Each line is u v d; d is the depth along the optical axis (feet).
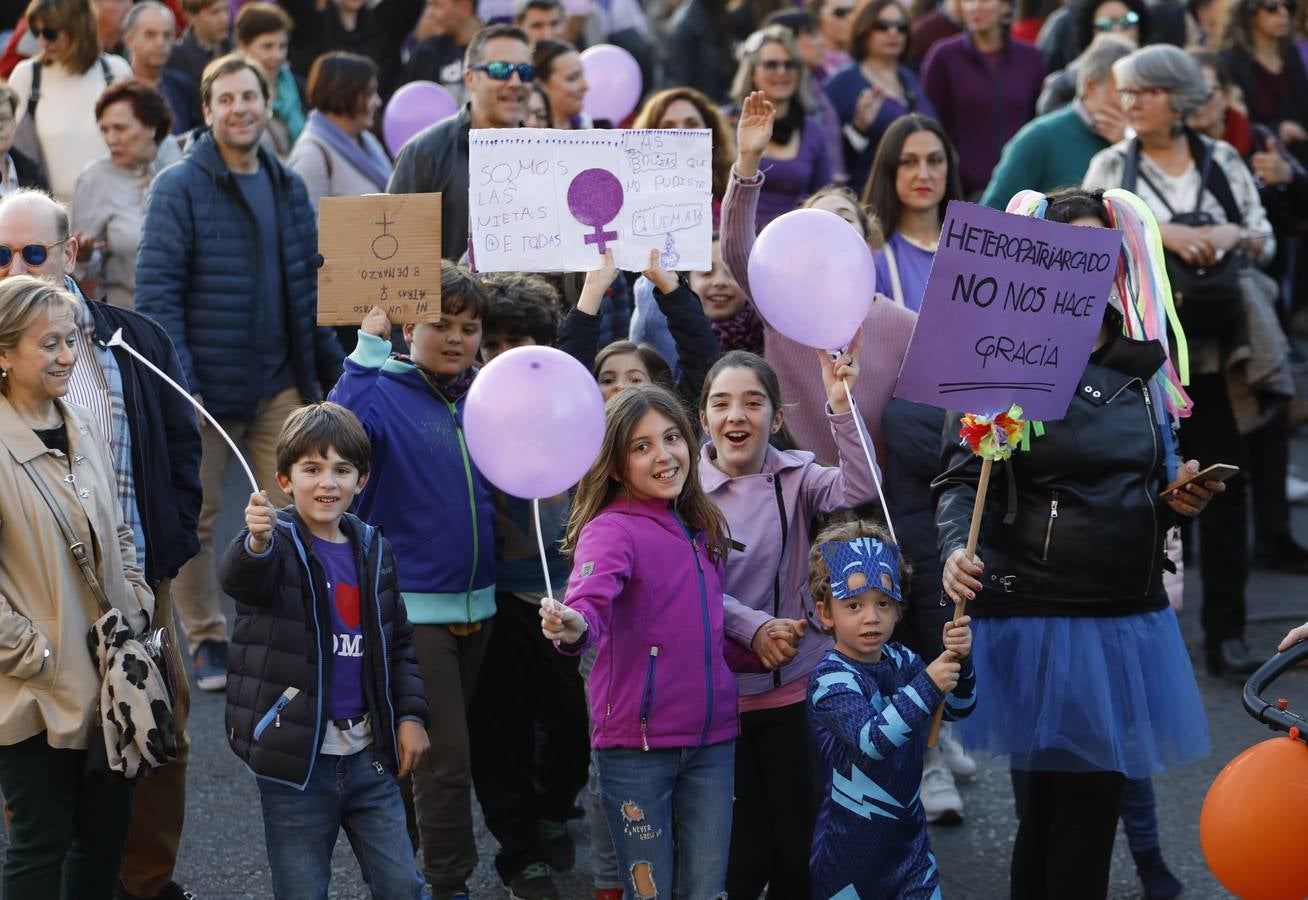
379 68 34.76
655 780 13.71
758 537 15.03
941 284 13.16
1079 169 25.07
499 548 16.99
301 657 13.52
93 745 13.29
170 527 15.48
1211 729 21.27
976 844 18.28
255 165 22.04
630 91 29.76
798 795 14.64
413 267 15.43
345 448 13.75
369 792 13.93
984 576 14.33
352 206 15.43
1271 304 22.71
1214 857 12.51
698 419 16.57
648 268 16.06
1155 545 14.16
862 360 18.06
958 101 32.30
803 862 14.53
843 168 30.96
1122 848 18.34
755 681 14.73
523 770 17.08
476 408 13.29
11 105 20.81
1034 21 37.81
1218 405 22.72
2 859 17.21
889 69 31.48
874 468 14.71
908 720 13.00
